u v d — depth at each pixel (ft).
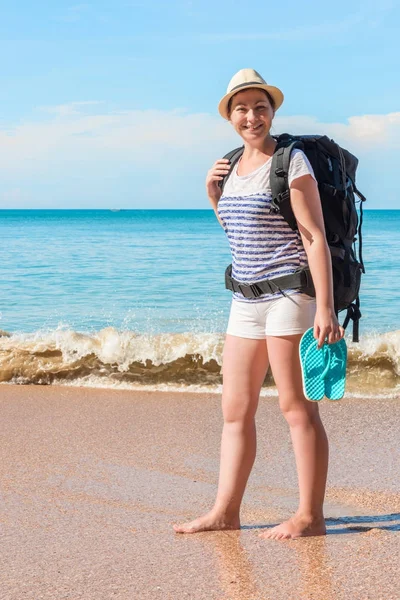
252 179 10.33
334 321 9.86
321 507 10.63
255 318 10.57
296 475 14.35
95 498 13.01
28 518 11.89
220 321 40.29
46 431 17.76
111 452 16.01
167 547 10.25
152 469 14.84
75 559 9.89
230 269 11.19
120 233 158.92
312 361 10.00
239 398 10.85
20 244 111.86
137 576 9.17
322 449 10.50
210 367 22.81
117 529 11.24
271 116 10.50
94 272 65.92
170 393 21.68
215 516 11.02
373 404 19.89
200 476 14.39
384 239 117.91
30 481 14.06
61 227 217.77
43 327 39.22
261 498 13.03
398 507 12.24
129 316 42.34
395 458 15.21
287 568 9.22
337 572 9.04
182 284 56.49
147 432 17.61
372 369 22.06
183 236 138.41
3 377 23.26
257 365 10.75
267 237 10.20
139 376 22.94
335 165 10.46
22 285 57.26
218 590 8.65
